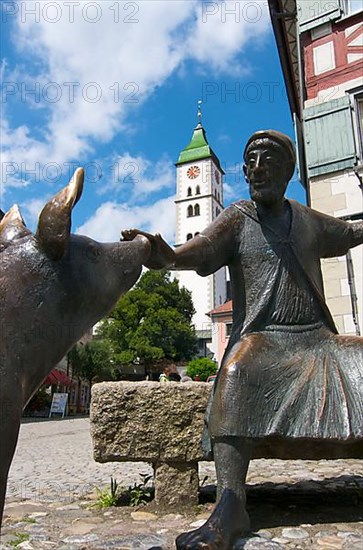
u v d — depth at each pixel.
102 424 3.12
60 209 1.48
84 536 2.61
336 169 9.88
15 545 2.48
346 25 10.42
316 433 2.40
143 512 3.09
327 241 3.14
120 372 40.03
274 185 2.85
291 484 3.84
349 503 3.12
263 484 3.88
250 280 2.86
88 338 36.12
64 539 2.58
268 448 2.62
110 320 39.69
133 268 1.77
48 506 3.46
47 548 2.42
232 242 2.93
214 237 2.85
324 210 9.88
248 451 2.41
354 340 2.78
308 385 2.55
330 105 10.20
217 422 2.39
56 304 1.50
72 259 1.56
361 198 9.57
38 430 14.51
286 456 2.62
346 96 10.08
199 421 3.13
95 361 34.66
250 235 2.92
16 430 1.38
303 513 2.87
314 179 10.12
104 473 5.48
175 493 3.14
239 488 2.32
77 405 35.84
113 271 1.69
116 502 3.38
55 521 2.98
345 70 10.24
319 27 10.70
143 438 3.11
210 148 67.88
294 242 2.90
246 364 2.52
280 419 2.43
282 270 2.85
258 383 2.50
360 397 2.48
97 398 3.15
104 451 3.10
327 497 3.30
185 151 68.69
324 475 4.35
